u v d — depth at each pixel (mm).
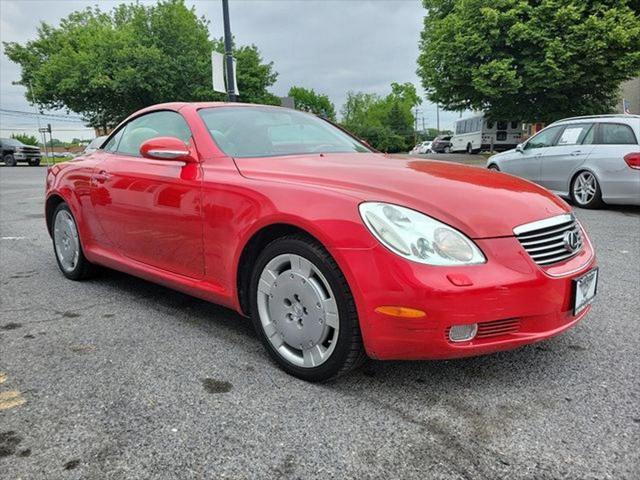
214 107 3432
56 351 2844
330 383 2426
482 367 2572
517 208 2318
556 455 1868
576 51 15664
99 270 4316
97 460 1873
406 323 2072
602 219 6984
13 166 30484
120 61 28609
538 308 2180
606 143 7691
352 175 2492
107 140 4090
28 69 34438
